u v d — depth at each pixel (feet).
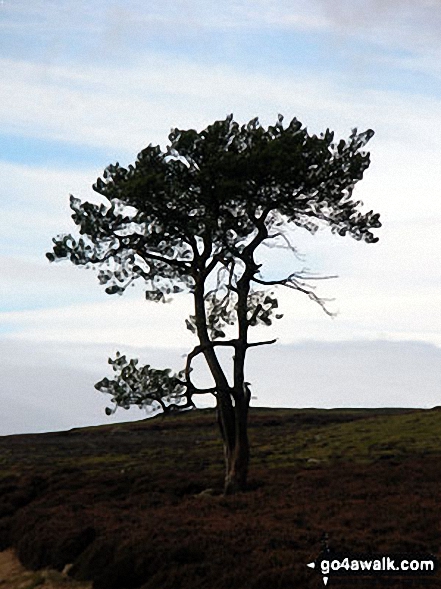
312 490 127.13
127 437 326.65
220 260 136.77
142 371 128.67
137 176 133.08
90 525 95.09
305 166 133.59
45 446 297.53
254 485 138.10
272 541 82.23
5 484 163.63
